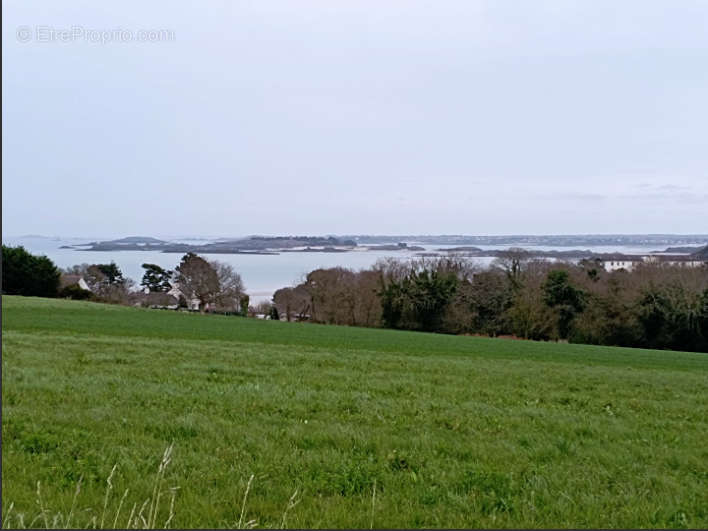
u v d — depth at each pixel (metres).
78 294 83.94
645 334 62.28
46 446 8.44
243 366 19.44
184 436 9.62
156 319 51.09
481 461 8.98
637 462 9.30
